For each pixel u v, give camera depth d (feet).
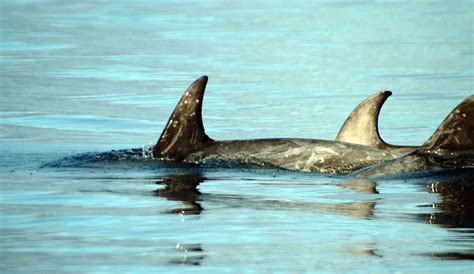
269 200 182.60
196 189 194.18
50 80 387.34
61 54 464.65
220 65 428.15
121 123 299.99
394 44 495.82
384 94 225.76
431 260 140.46
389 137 274.36
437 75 391.65
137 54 465.88
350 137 226.38
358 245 149.07
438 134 206.18
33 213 172.14
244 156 221.66
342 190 191.11
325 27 574.15
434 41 505.66
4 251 147.54
